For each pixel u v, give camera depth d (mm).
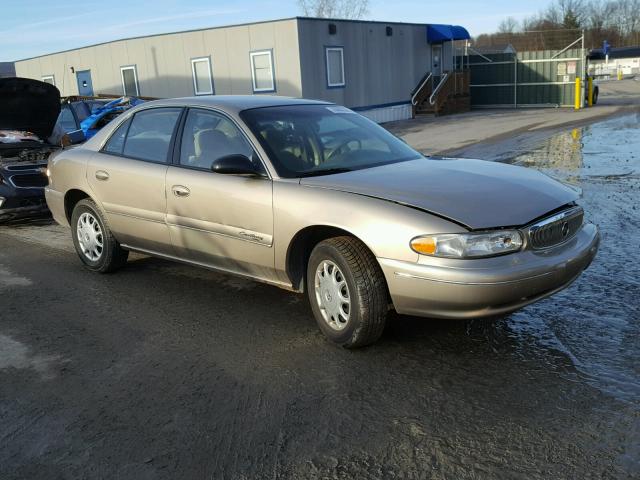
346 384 3477
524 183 3947
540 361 3621
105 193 5371
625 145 13008
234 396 3404
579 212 3928
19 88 8031
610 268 5137
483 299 3363
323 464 2760
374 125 5184
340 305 3846
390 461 2756
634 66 83500
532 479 2580
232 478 2695
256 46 21641
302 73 21031
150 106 5223
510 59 29406
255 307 4754
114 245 5570
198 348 4059
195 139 4738
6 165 8070
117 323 4570
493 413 3098
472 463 2711
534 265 3447
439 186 3789
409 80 26547
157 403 3373
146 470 2779
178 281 5496
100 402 3416
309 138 4531
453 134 18281
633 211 7109
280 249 4078
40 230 8039
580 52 27344
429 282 3396
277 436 2998
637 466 2625
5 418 3287
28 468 2838
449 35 26719
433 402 3236
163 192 4820
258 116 4547
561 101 28344
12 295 5336
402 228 3475
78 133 7176
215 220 4461
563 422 2982
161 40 23938
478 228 3383
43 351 4133
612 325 4047
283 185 4066
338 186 3893
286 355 3883
